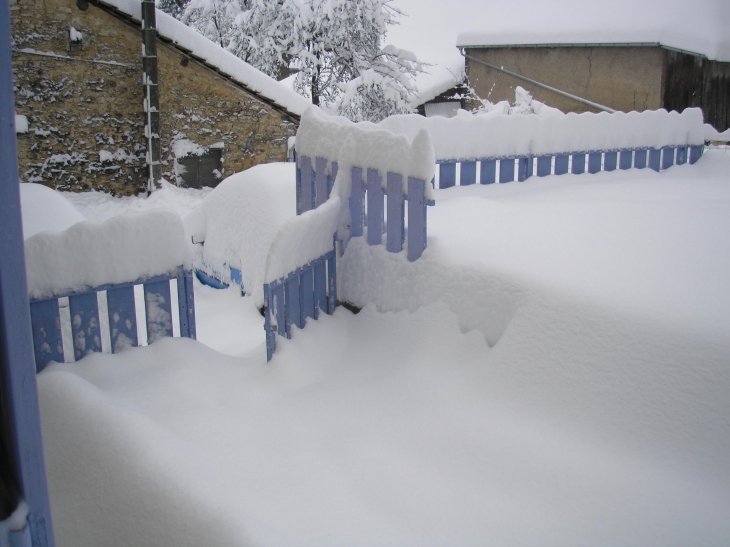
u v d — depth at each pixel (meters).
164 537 2.13
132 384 3.16
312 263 3.98
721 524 2.13
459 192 6.00
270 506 2.29
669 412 2.55
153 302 3.58
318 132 4.53
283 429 2.93
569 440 2.65
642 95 17.31
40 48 12.20
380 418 3.01
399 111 20.44
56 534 2.28
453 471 2.58
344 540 2.15
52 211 4.81
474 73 20.66
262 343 4.39
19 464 1.66
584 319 2.92
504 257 3.54
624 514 2.23
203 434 2.79
